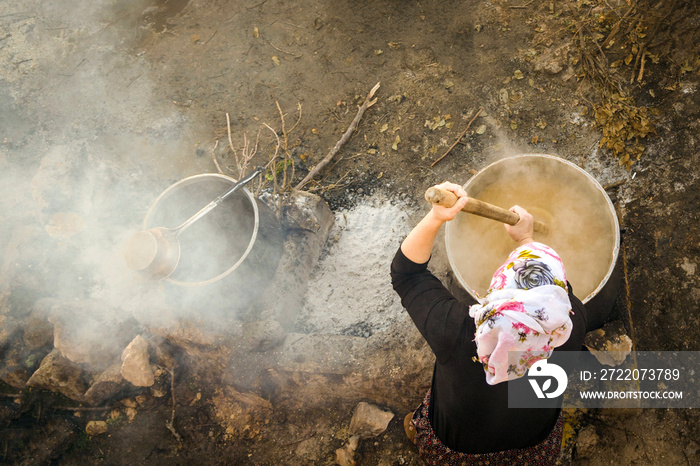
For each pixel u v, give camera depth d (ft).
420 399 8.70
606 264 7.27
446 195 4.68
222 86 12.67
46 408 10.11
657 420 8.34
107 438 9.90
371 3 12.94
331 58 12.48
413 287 5.31
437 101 11.45
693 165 9.39
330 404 9.49
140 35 13.83
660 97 10.10
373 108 11.71
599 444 8.41
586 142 10.35
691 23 10.16
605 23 11.14
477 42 11.85
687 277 8.86
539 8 11.85
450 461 6.27
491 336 4.25
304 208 9.34
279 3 13.55
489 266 8.23
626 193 9.76
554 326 4.17
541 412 5.48
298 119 11.90
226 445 9.55
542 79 11.12
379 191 10.80
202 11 13.92
